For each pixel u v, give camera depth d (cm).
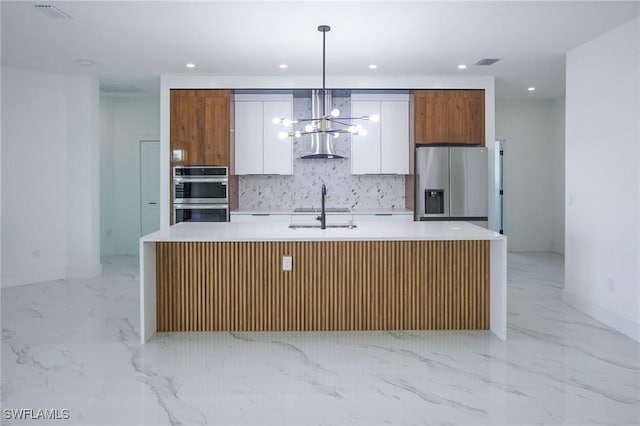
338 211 663
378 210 673
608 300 439
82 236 650
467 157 621
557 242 840
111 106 830
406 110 658
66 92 637
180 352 368
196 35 458
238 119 654
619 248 423
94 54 527
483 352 368
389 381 313
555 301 525
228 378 318
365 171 662
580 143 486
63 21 420
